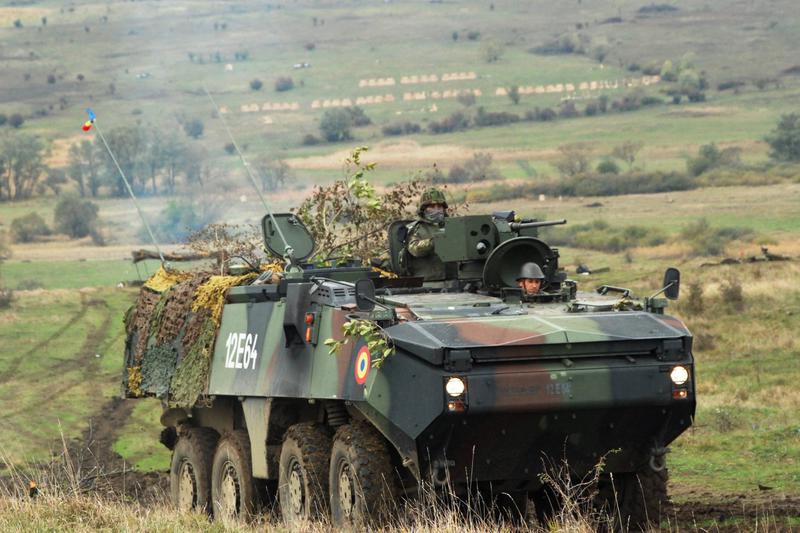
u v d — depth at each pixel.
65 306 180.25
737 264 166.62
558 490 33.31
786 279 135.25
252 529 36.44
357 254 55.50
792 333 106.44
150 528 34.97
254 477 41.88
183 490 47.81
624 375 32.81
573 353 32.75
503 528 33.50
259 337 41.19
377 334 32.94
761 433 65.44
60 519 35.88
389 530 32.94
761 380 89.25
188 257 59.69
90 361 133.62
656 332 33.44
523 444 33.28
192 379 45.38
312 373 36.78
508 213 40.16
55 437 93.62
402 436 32.75
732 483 52.69
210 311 45.06
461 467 33.47
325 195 56.56
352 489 34.75
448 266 40.25
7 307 179.12
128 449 85.75
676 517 39.31
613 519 35.25
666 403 33.12
